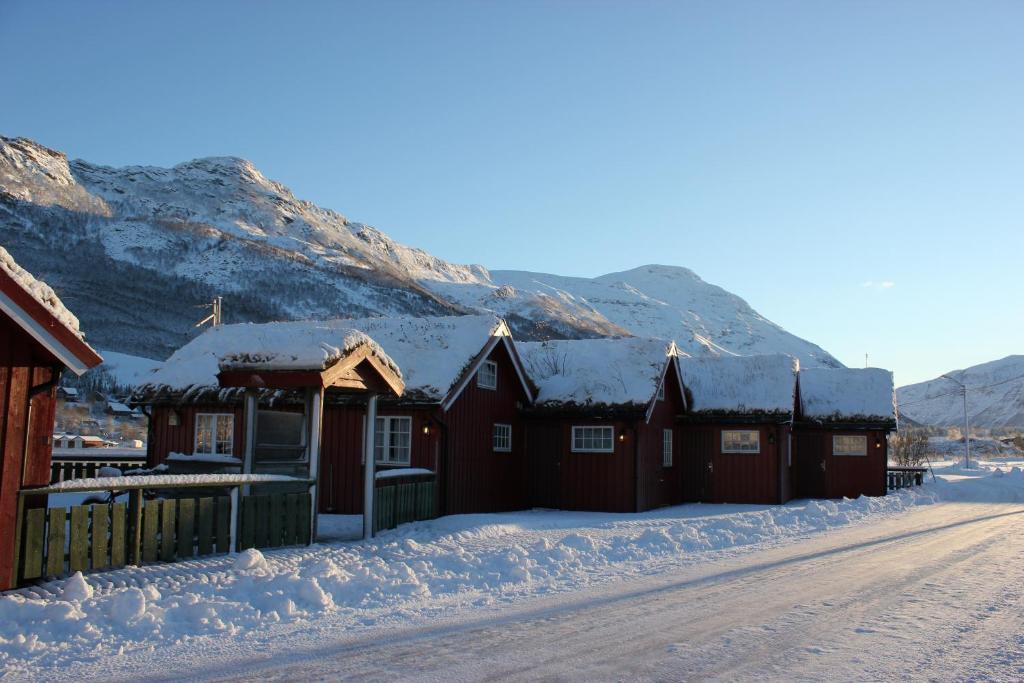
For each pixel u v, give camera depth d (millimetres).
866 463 32844
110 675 6762
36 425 9953
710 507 28078
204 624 8383
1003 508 26578
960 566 13266
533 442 26938
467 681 6676
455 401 22531
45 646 7512
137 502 10883
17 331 9703
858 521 21172
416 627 8578
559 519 21828
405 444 21672
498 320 24062
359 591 10164
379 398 21562
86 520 10266
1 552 9312
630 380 26422
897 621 9070
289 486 14430
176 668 6973
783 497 29719
